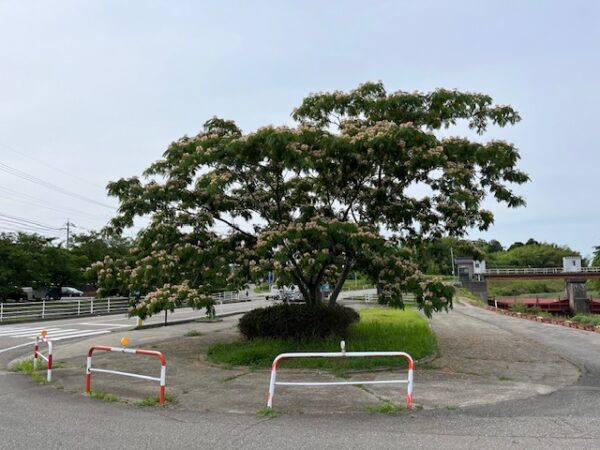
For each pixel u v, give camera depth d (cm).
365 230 1075
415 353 1146
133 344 1569
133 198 1299
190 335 1825
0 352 1469
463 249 1345
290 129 1028
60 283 3825
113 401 795
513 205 1233
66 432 610
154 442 567
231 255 1237
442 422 652
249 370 1054
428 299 1080
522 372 1035
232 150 1076
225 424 649
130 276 1198
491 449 534
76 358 1283
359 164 1153
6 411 725
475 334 1770
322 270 1305
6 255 3378
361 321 1919
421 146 1068
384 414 698
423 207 1352
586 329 1956
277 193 1337
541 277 6919
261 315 1331
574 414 694
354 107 1195
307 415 696
